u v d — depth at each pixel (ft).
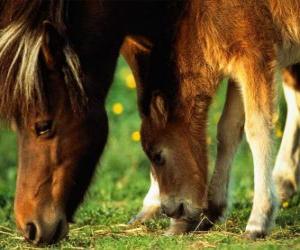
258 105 39.17
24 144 37.65
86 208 47.34
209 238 38.68
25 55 36.40
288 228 40.24
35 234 37.40
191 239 38.88
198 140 41.37
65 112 37.65
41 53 36.83
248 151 61.52
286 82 46.44
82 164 38.37
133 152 64.03
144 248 37.52
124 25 40.24
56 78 37.37
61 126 37.70
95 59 38.91
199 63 40.50
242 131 42.11
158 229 42.80
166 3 40.96
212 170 43.32
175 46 40.91
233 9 39.34
